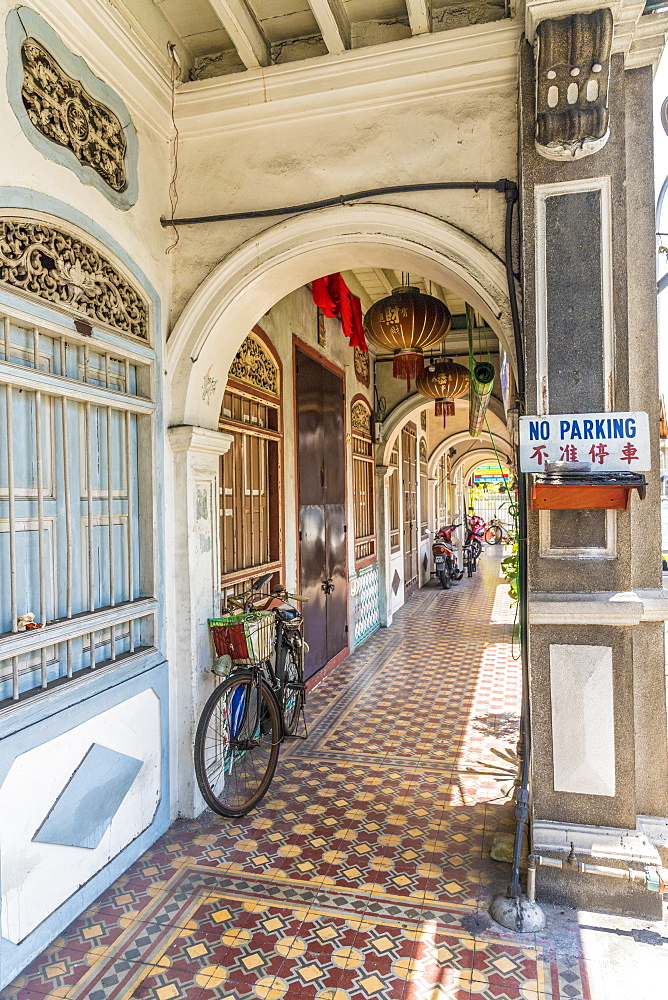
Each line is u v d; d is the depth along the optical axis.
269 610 3.83
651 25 2.55
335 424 6.53
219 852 2.96
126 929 2.42
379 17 3.25
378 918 2.47
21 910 2.21
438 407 7.87
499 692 5.44
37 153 2.36
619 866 2.48
